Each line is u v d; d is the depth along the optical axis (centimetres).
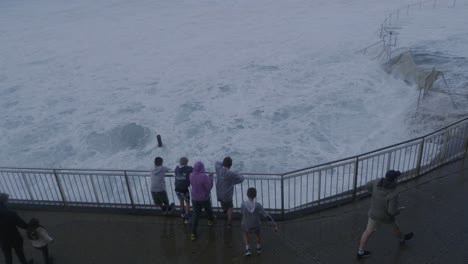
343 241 731
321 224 786
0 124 2250
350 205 839
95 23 5353
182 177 793
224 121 2020
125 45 3975
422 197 833
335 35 3581
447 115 1727
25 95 2730
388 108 2009
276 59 3017
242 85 2522
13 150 1944
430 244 701
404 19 3941
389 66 2561
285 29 4047
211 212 791
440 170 928
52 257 752
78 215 879
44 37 4659
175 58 3334
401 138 1683
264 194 1123
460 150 980
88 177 1309
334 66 2741
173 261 715
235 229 791
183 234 787
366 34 3503
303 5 5425
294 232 768
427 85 2067
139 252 746
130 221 845
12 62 3638
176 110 2220
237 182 768
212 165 1625
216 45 3644
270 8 5456
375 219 646
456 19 3719
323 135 1798
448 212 780
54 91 2767
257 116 2044
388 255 684
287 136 1809
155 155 1750
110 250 760
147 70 3067
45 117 2312
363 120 1908
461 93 1923
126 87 2712
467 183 870
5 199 677
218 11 5559
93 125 2136
